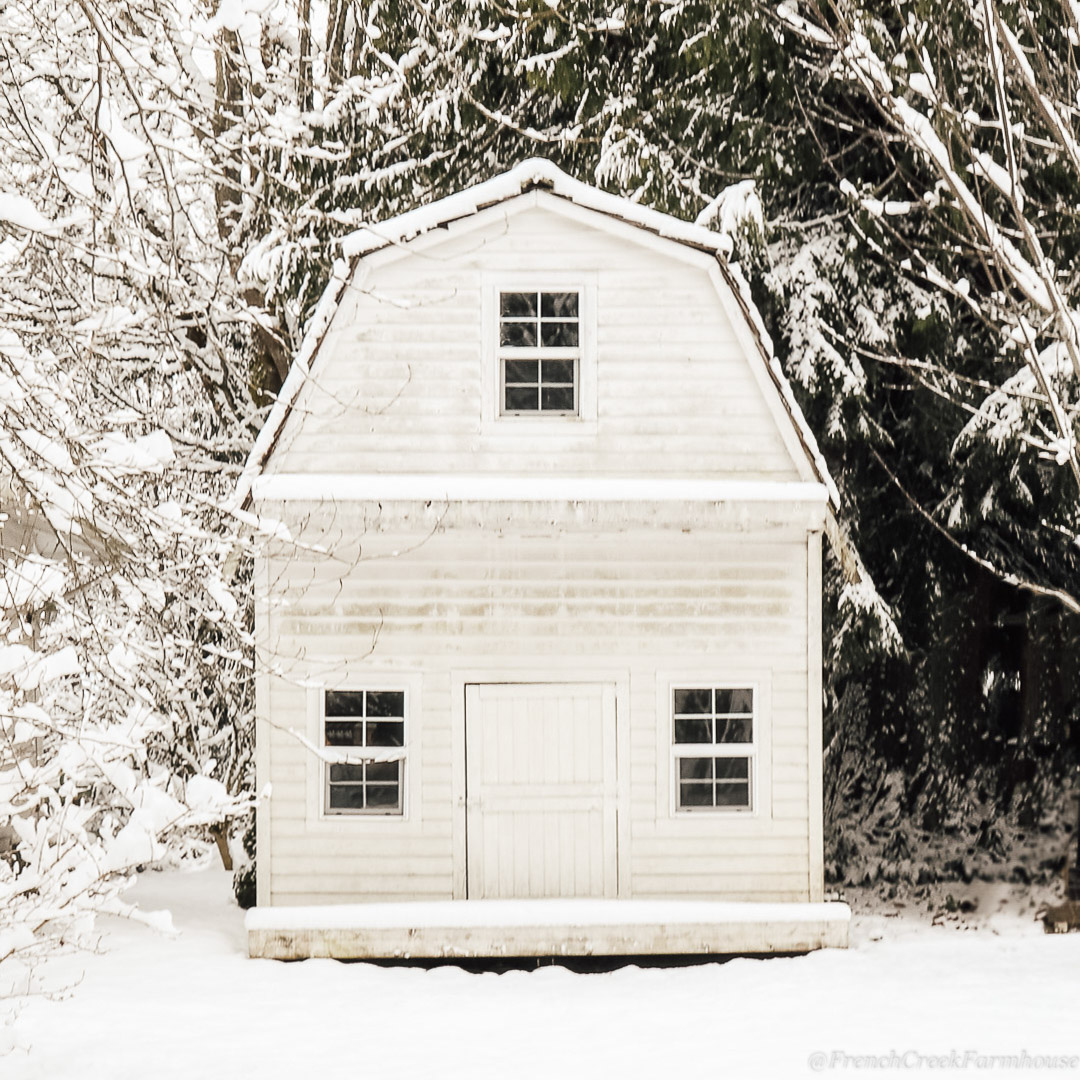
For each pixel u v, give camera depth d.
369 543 14.40
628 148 17.56
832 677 17.97
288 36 16.78
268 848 14.21
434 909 13.72
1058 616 18.23
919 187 18.02
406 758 14.33
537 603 14.47
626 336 14.67
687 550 14.54
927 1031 10.96
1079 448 15.74
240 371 19.39
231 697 19.81
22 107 10.61
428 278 14.62
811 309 17.39
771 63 17.59
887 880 18.47
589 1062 10.09
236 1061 10.06
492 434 14.56
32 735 8.29
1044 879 17.92
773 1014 11.64
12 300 10.56
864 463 18.48
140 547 9.42
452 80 18.05
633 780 14.41
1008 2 16.77
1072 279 17.02
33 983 12.52
